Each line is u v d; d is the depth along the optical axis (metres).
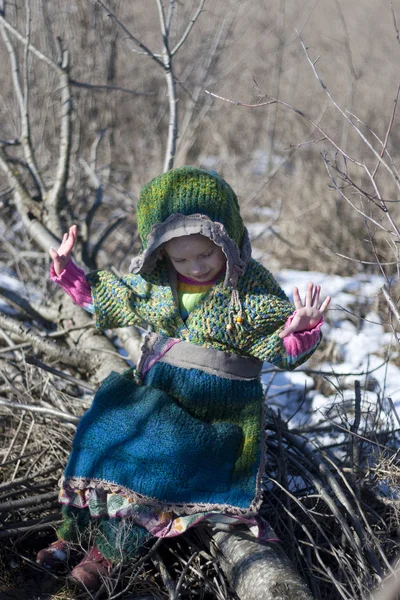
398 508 2.80
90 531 2.67
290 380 4.41
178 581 2.53
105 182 6.46
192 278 2.69
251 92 7.87
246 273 2.69
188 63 6.93
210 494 2.62
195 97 6.88
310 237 6.14
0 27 4.83
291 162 7.52
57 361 4.00
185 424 2.66
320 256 5.96
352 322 5.06
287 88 8.20
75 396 3.90
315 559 2.75
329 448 3.32
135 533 2.60
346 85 8.05
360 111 7.62
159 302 2.75
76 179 6.15
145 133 7.38
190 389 2.72
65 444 3.26
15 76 4.91
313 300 2.53
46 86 6.29
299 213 6.31
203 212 2.57
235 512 2.58
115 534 2.60
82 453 2.68
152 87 7.46
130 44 7.10
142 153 7.12
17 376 3.90
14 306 4.59
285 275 5.82
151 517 2.62
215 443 2.66
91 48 6.30
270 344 2.64
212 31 6.66
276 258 6.12
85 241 5.02
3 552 2.78
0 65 7.29
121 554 2.58
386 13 8.80
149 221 2.65
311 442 3.15
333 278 5.68
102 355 3.99
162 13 4.12
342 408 3.40
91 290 2.83
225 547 2.60
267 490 2.93
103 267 5.44
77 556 2.76
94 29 6.21
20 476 3.15
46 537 2.91
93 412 2.75
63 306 4.46
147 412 2.68
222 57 7.07
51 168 6.36
